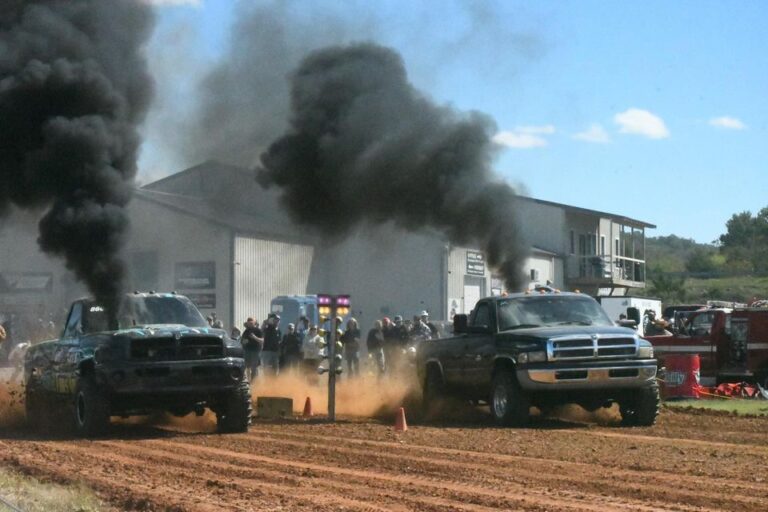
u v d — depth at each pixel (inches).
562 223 2305.6
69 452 569.6
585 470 498.6
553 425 735.1
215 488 438.3
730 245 4879.4
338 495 424.2
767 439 637.9
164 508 391.9
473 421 772.0
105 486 441.4
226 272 1665.8
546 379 700.7
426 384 826.2
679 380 1007.0
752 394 1088.8
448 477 477.7
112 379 649.0
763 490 438.3
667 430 694.5
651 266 4808.1
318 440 636.7
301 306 1625.2
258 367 1120.8
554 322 751.7
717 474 484.4
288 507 392.5
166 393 659.4
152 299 724.0
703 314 1259.2
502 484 456.1
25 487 428.1
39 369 749.3
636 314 805.9
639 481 462.9
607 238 2600.9
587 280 2352.4
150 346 659.4
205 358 669.9
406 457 546.9
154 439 649.0
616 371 706.8
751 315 1220.5
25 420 780.6
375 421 774.5
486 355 743.1
